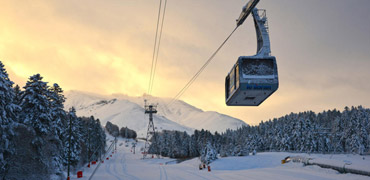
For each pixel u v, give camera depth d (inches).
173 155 6136.8
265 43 863.1
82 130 2947.8
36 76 1627.7
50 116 1569.9
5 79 1290.6
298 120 4505.4
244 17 782.5
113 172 1898.4
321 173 1320.1
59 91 1962.4
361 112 4291.3
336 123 4995.1
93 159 3385.8
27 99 1539.1
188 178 1334.9
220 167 2940.5
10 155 1283.2
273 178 1242.0
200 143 6205.7
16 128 1376.7
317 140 4227.4
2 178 1266.0
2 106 1227.2
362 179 1092.5
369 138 3954.2
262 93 856.9
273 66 842.8
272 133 5738.2
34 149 1441.9
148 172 1779.0
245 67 841.5
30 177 1398.9
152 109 4313.5
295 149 4603.8
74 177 1708.9
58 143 1775.3
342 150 4473.4
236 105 1035.3
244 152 3939.5
